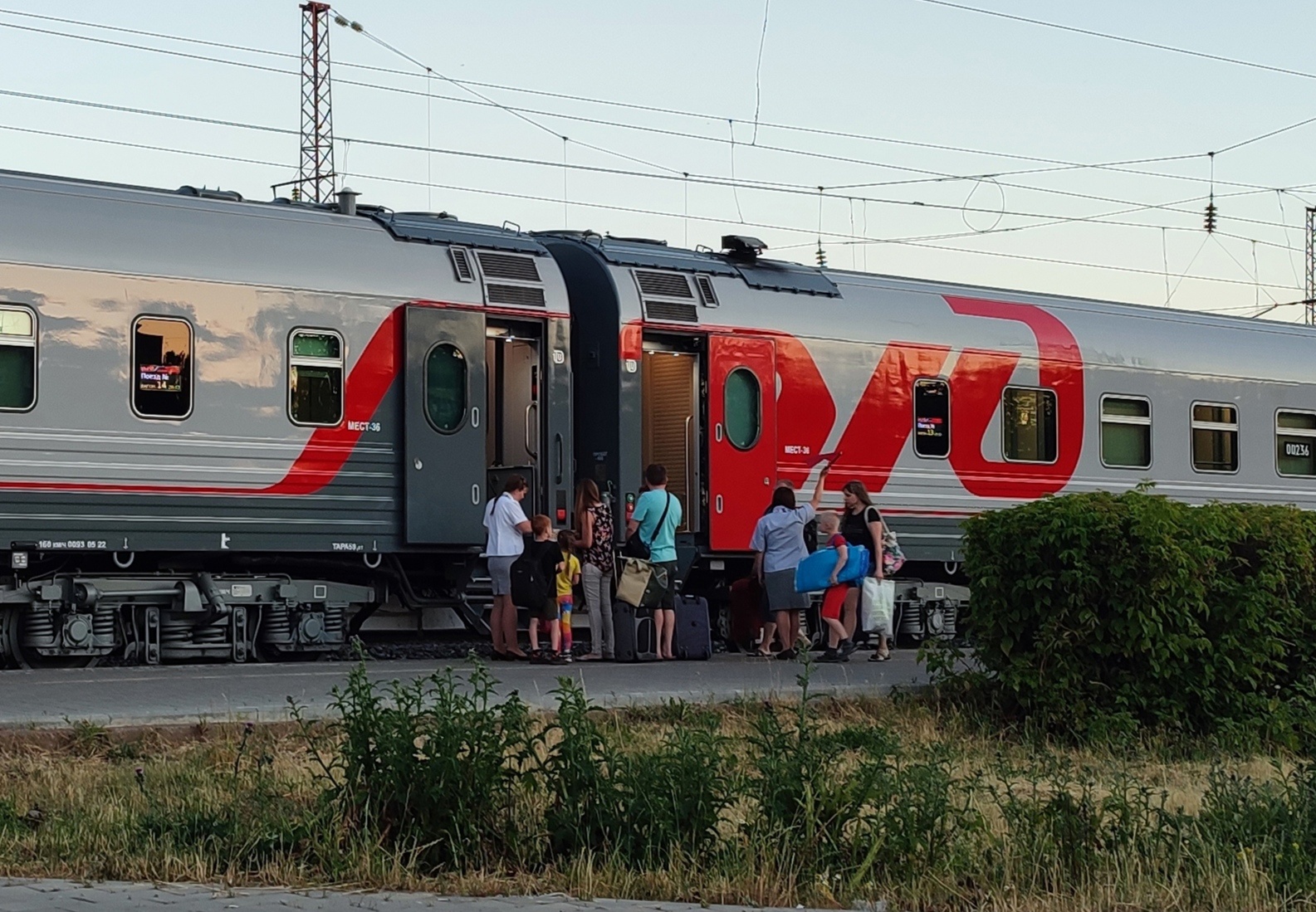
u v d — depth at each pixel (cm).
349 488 1772
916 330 2244
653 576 1836
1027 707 1495
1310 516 1584
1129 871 898
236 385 1697
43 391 1585
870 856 902
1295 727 1495
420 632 2056
